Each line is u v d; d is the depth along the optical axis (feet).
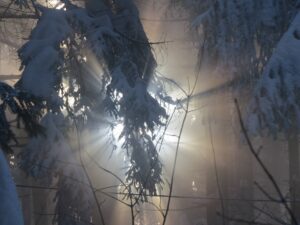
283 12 33.27
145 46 34.88
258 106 25.04
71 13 31.83
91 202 32.58
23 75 29.94
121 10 35.29
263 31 34.14
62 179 31.89
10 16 35.45
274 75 24.75
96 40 31.32
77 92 32.78
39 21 31.94
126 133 32.76
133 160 33.78
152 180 34.01
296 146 36.09
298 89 24.38
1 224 8.42
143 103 31.73
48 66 30.09
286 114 24.63
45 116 31.91
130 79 33.04
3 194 8.70
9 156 33.78
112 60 32.50
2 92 22.82
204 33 35.76
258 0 33.88
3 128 22.61
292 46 24.80
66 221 32.73
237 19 34.24
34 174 31.45
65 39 31.12
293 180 35.17
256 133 25.11
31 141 31.71
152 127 32.01
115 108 31.86
